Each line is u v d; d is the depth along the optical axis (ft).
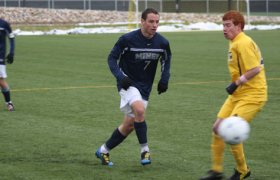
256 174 63.82
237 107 58.95
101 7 489.67
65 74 151.74
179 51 214.48
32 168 65.92
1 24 102.12
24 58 191.62
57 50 219.41
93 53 207.72
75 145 76.95
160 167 66.54
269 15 450.30
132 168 66.13
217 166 59.67
